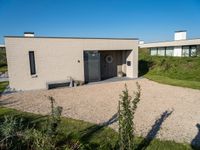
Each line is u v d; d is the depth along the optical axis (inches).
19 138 166.6
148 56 1274.6
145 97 433.7
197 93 473.1
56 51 568.4
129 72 751.7
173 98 424.2
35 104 379.2
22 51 524.4
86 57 643.5
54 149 156.9
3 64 1299.2
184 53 1261.1
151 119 289.3
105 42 652.7
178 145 206.1
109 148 195.3
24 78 533.3
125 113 166.9
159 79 685.3
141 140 216.1
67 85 593.0
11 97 444.1
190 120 286.0
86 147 195.0
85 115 309.1
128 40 699.4
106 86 578.9
